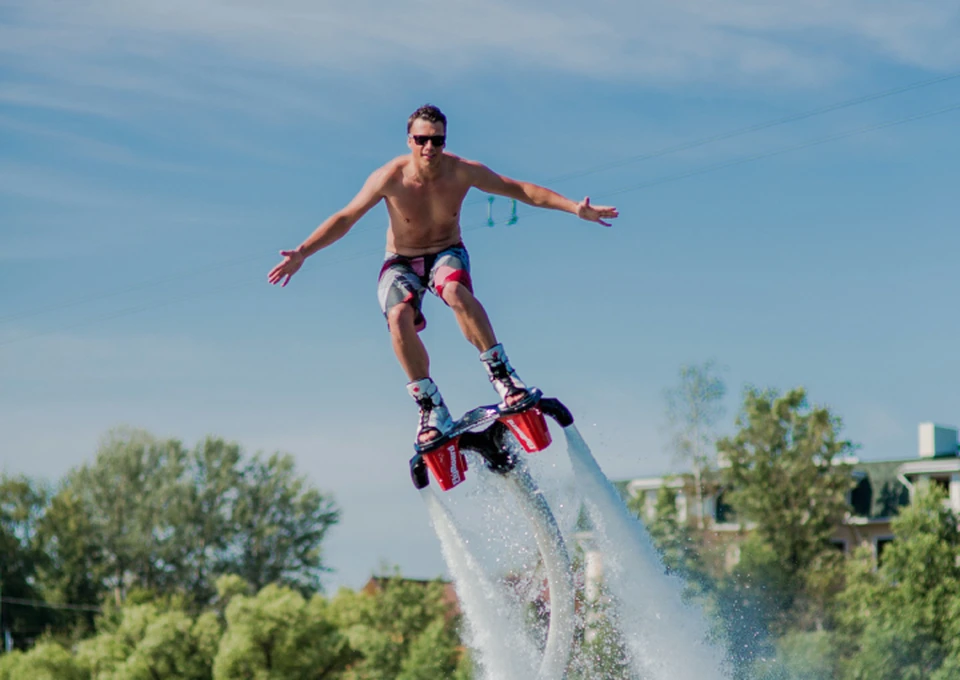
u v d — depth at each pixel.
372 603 91.38
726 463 96.88
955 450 103.69
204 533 156.00
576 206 16.17
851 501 100.94
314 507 162.88
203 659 89.75
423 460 16.95
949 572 65.25
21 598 149.25
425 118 15.99
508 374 16.23
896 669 62.47
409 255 16.69
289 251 15.72
